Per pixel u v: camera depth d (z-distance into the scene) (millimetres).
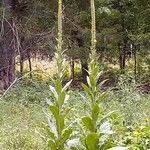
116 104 10055
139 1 18531
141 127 7105
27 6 16297
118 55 19438
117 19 18594
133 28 18891
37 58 18797
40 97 13203
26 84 14984
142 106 9430
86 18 16953
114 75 18391
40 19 16625
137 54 18969
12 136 8555
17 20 16094
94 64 4191
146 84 16859
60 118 4398
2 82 15742
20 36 16078
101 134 4293
